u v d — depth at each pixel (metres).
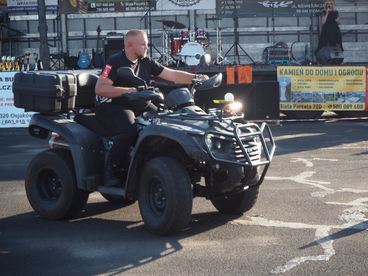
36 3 23.23
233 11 22.23
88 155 6.42
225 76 17.02
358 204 7.00
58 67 21.77
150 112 6.22
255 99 15.51
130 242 5.74
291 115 17.00
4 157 11.20
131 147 6.23
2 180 8.97
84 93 6.90
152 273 4.90
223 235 5.88
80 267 5.08
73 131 6.48
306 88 16.89
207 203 7.21
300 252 5.33
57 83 6.52
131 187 6.05
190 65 18.66
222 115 5.93
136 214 6.85
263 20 23.58
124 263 5.15
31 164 6.80
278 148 11.55
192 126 5.67
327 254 5.25
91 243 5.75
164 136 5.64
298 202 7.14
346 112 17.11
